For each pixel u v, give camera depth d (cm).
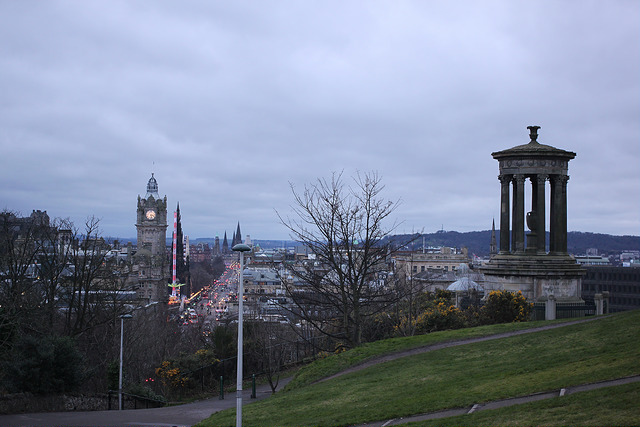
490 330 3934
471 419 1917
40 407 3916
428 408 2203
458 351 3244
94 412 3803
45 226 7556
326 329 6297
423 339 3894
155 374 5962
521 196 5512
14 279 5997
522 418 1817
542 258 5384
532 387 2194
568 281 5353
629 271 14462
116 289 8238
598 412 1731
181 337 10175
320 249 4425
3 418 3434
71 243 7994
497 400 2147
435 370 2906
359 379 3061
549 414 1805
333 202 4378
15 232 8875
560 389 2098
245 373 6159
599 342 2769
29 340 4081
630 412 1675
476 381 2511
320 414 2467
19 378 3956
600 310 4984
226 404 4238
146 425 3042
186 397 5444
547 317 4931
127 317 4581
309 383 3466
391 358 3547
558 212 5503
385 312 5703
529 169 5475
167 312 15088
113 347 6525
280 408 2775
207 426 2684
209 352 5972
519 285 5369
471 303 5691
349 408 2480
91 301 7062
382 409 2325
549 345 2945
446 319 4978
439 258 19512
